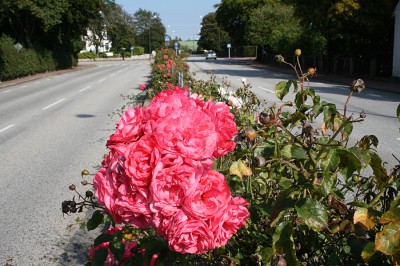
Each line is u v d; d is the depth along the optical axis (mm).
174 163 1612
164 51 28859
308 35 43156
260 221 2410
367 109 15141
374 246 1589
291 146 2131
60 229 5543
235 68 48188
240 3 70500
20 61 36812
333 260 1873
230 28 74812
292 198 1891
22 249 5047
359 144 2381
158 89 15023
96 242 2277
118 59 95062
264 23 58875
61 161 9109
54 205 6449
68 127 13195
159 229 1646
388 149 8914
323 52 42844
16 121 14711
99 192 1802
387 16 29375
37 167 8680
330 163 1828
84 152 9859
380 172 2002
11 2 35125
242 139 2498
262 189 2484
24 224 5777
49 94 23781
